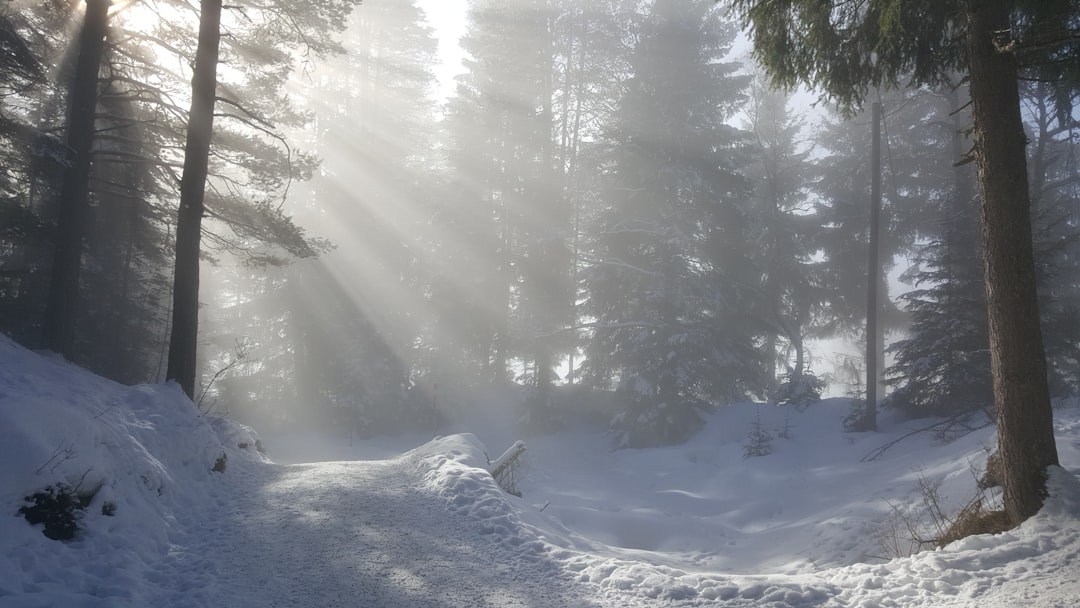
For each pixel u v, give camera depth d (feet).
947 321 70.28
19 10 54.29
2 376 30.53
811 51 35.96
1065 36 27.27
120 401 36.27
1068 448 39.45
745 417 85.71
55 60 57.16
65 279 49.06
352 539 26.78
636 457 83.05
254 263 60.49
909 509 43.32
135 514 26.14
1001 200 29.63
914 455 57.00
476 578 23.31
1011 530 26.63
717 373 95.61
